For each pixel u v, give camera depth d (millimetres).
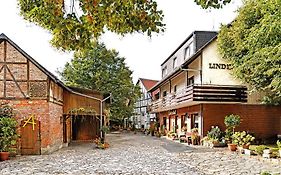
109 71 45594
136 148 22266
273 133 24688
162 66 42156
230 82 24484
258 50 16344
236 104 24672
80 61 44156
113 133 45312
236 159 16406
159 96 41906
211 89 23469
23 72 19484
